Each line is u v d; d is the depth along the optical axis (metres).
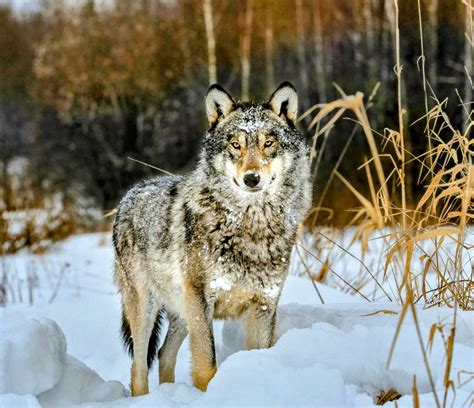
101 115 38.78
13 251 23.59
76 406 7.38
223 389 5.96
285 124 8.41
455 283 8.09
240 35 38.19
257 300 8.02
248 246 7.80
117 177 37.88
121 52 38.16
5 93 50.53
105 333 11.30
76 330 11.36
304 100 33.75
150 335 9.16
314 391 5.77
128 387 9.34
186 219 8.14
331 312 8.54
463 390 5.75
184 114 39.12
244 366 6.11
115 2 42.06
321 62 34.97
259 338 8.08
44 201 27.73
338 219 18.91
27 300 15.90
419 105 27.45
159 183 9.48
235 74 38.03
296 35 38.69
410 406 5.69
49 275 19.38
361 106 7.09
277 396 5.76
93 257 22.78
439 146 7.56
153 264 8.76
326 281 12.96
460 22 29.61
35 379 7.03
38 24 51.19
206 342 7.84
